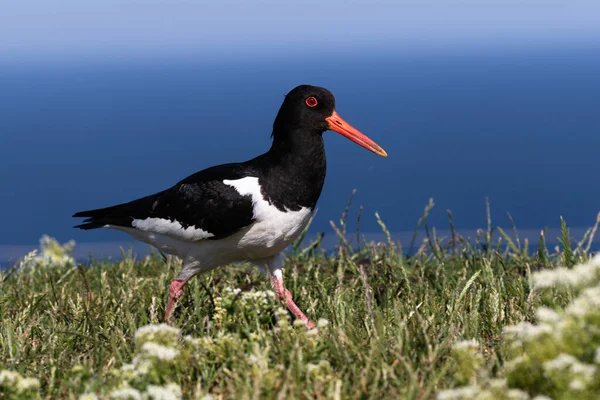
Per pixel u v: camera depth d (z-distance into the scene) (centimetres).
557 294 750
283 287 889
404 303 845
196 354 633
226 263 907
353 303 834
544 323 516
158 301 891
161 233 904
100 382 593
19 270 1116
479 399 489
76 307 866
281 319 667
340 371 622
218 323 739
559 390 489
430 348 623
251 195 844
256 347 612
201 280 968
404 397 562
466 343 569
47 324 839
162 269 1123
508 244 1099
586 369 473
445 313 782
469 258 1086
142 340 582
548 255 1028
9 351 724
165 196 898
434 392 585
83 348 747
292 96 867
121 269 1147
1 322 834
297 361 607
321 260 1138
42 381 655
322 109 870
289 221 862
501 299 798
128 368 566
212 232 858
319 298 904
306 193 866
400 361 616
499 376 604
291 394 556
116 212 952
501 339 704
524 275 1005
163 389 520
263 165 871
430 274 1018
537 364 507
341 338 679
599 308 503
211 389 618
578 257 938
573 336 499
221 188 848
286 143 862
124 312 839
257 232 858
